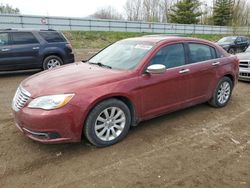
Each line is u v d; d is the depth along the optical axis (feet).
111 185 10.38
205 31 159.22
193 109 18.98
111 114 13.14
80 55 60.44
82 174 11.05
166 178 10.85
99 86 12.56
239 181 10.75
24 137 14.17
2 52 30.07
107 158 12.23
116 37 112.16
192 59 16.69
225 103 19.74
